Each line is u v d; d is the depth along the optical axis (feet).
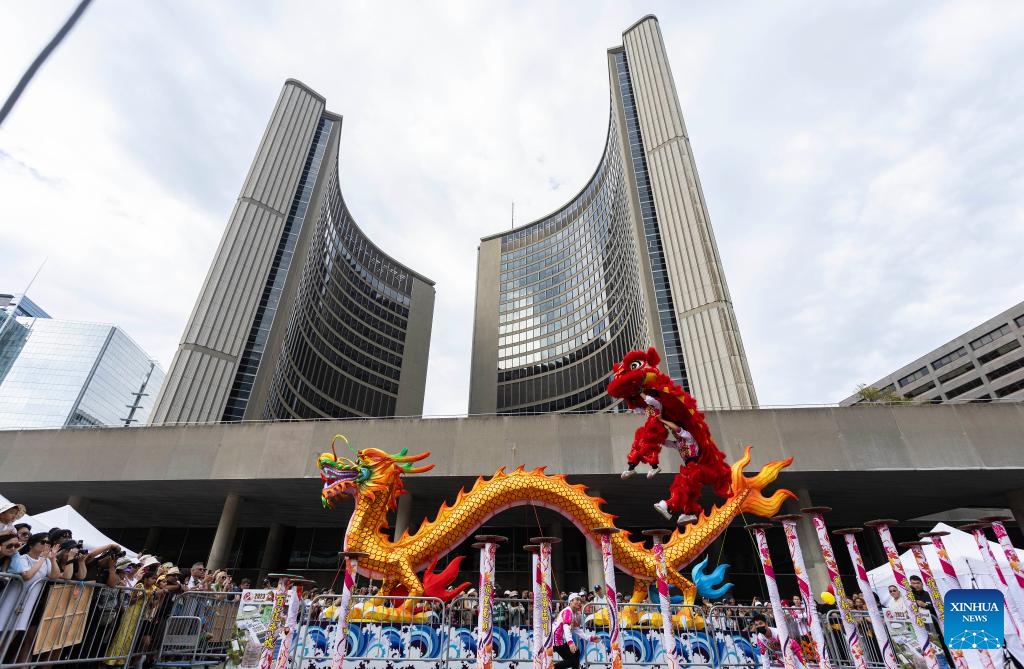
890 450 60.23
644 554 33.12
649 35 157.17
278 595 21.11
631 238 140.77
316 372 168.76
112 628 23.16
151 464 66.69
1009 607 17.33
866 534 82.33
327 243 178.60
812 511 18.45
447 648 26.58
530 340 222.48
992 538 78.18
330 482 34.63
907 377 233.35
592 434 65.21
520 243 255.09
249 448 67.46
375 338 208.44
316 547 89.35
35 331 311.27
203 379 110.73
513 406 207.92
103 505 77.15
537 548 19.74
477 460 64.95
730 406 101.55
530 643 26.99
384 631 26.91
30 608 18.38
